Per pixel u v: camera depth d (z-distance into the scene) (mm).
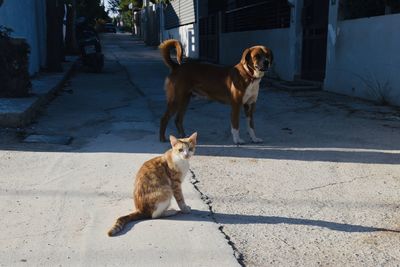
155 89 6176
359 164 2832
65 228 1950
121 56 12281
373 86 5016
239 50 9102
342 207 2191
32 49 6559
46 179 2529
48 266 1652
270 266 1669
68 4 10953
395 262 1703
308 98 5406
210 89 3346
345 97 5375
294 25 6582
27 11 6336
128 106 4871
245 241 1850
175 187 2045
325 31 6051
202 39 12305
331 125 3936
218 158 2951
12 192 2338
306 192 2379
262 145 3287
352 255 1753
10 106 3854
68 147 3172
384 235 1913
